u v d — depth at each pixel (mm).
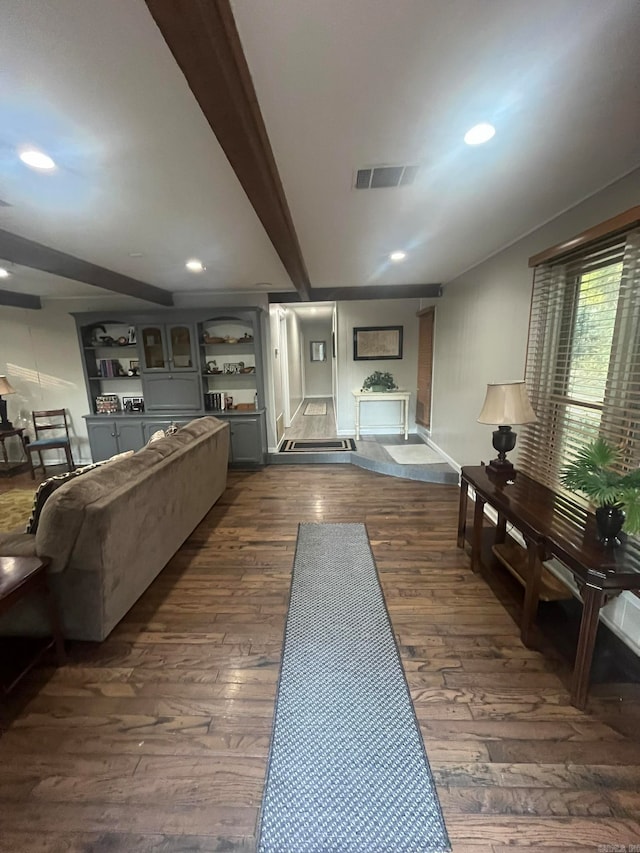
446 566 2689
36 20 960
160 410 5117
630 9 977
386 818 1237
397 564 2727
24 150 1593
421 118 1438
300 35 1039
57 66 1120
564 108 1387
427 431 5656
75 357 5383
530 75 1217
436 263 3697
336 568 2691
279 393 6086
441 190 2055
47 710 1631
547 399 2516
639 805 1269
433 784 1332
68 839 1194
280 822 1229
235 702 1662
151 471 2355
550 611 2199
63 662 1867
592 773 1365
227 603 2336
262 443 5133
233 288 4867
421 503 3816
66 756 1444
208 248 2998
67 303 5262
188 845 1175
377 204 2229
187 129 1459
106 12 949
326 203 2213
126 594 2111
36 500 2055
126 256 3213
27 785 1350
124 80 1188
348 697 1678
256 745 1476
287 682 1759
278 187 1933
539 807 1265
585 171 1858
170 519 2637
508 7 974
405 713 1599
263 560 2816
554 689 1707
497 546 2631
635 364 1787
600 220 2055
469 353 3914
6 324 5266
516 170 1854
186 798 1301
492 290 3336
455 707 1624
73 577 1866
